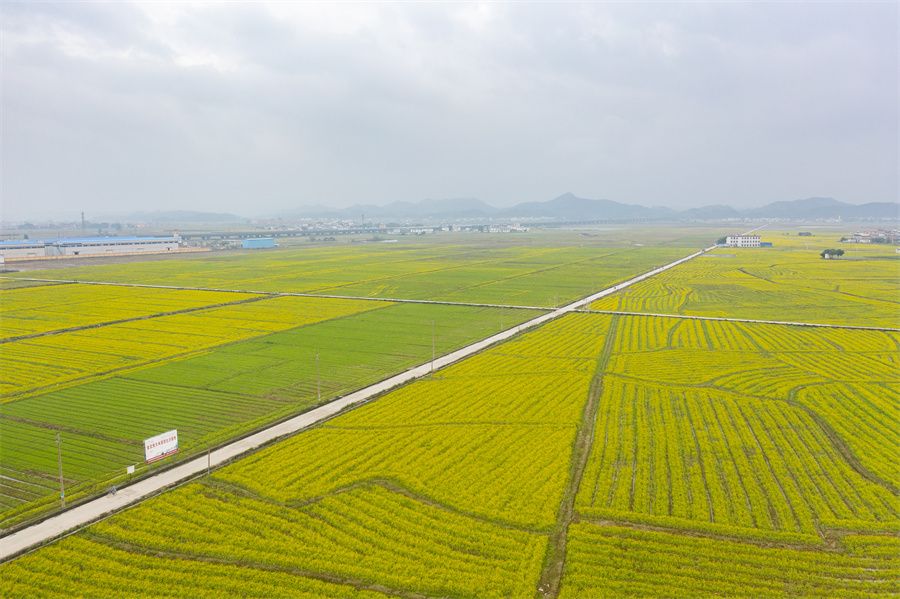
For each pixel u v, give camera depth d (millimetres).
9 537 39844
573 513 42875
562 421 59938
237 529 40656
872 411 63000
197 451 53250
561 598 33750
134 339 97188
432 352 86562
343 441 54906
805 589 34625
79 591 34531
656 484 47000
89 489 46344
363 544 38812
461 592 34219
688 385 72125
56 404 66000
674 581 35281
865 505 44062
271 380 74688
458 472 48875
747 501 44531
